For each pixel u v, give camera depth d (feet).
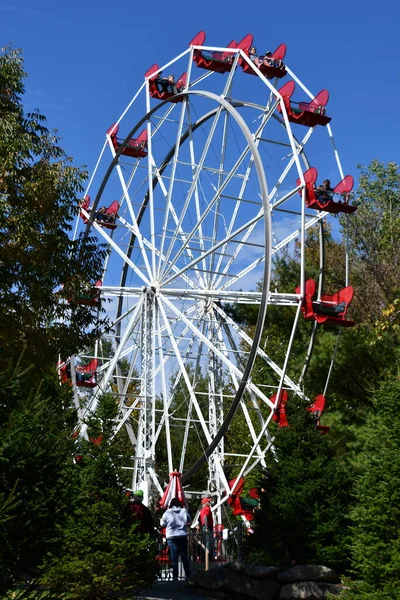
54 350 61.16
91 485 50.60
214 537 70.95
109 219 110.93
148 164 102.27
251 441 125.08
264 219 80.84
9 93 63.41
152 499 91.97
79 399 100.22
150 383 96.12
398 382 45.06
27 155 60.13
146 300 98.27
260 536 60.29
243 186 101.50
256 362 124.98
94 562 47.44
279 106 96.02
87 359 116.78
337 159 96.27
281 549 58.49
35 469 34.14
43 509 33.81
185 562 61.57
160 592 56.13
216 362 103.19
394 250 127.44
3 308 55.72
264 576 52.54
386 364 100.58
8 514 32.60
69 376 102.32
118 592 48.62
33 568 36.73
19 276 58.18
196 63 103.65
